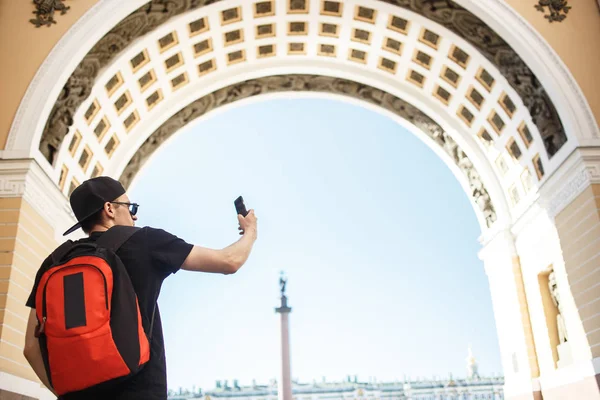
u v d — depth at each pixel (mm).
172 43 19953
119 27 17656
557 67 17594
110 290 2961
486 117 21516
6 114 15922
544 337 19922
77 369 2797
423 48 21047
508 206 22188
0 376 13359
